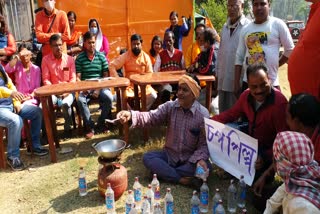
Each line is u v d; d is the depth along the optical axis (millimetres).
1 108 4418
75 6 8391
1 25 5816
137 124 3908
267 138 3607
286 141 2211
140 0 8648
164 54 6371
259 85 3328
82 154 4879
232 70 5000
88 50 5832
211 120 3705
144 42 8930
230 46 4938
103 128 5703
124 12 8625
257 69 3328
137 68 6023
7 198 3791
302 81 3262
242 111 3797
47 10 6098
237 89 4688
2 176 4312
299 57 3242
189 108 3893
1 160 4504
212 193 3762
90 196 3768
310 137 2605
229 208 3391
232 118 3865
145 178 4141
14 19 11328
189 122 3908
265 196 3246
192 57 6762
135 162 4586
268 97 3449
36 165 4590
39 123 4812
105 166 3600
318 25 3039
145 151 4883
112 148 3533
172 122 3965
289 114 2623
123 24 8695
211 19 18672
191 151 3996
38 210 3543
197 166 3664
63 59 5559
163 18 8883
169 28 8312
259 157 3346
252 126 3621
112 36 8719
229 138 3549
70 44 7016
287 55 4230
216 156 3766
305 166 2176
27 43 9859
